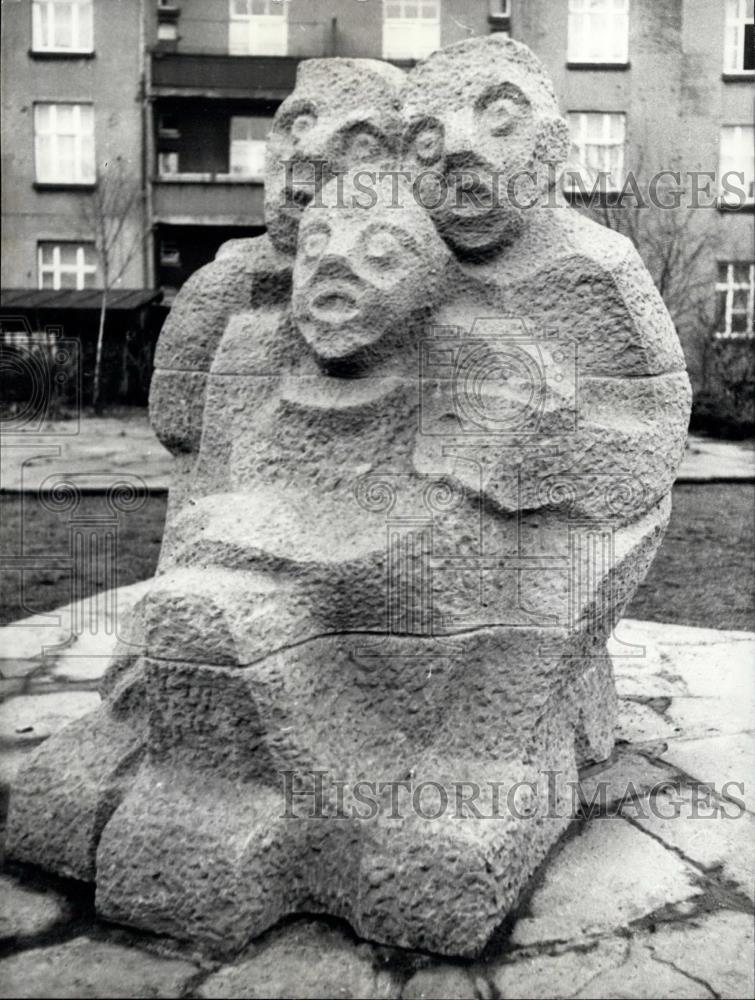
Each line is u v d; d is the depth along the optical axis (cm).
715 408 965
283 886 192
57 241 1020
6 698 310
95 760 212
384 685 202
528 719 203
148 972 179
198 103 909
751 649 356
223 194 1035
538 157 211
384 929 186
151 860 188
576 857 214
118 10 880
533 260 213
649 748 268
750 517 643
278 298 236
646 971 180
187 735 193
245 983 176
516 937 188
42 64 910
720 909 197
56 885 205
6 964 181
